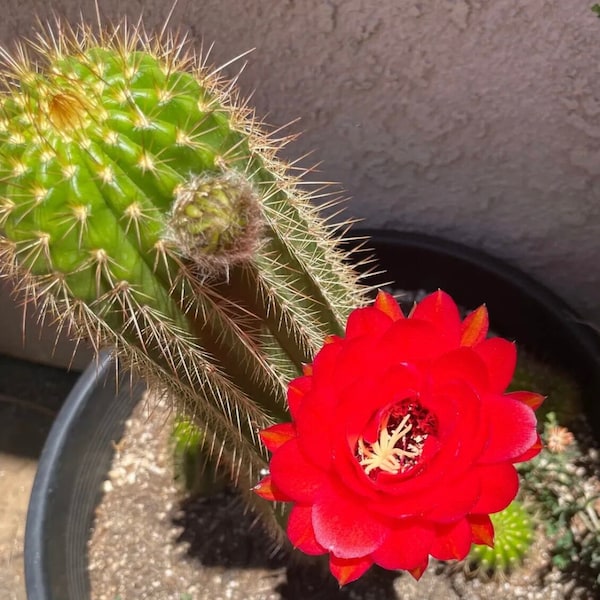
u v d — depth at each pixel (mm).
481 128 427
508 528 418
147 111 250
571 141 415
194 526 472
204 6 391
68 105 238
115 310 262
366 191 491
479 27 374
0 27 425
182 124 252
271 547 459
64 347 609
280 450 244
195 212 223
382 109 431
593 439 464
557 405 468
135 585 455
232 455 368
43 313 303
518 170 445
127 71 255
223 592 450
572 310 492
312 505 241
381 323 252
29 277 259
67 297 255
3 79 308
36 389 659
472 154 444
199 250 227
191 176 247
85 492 471
